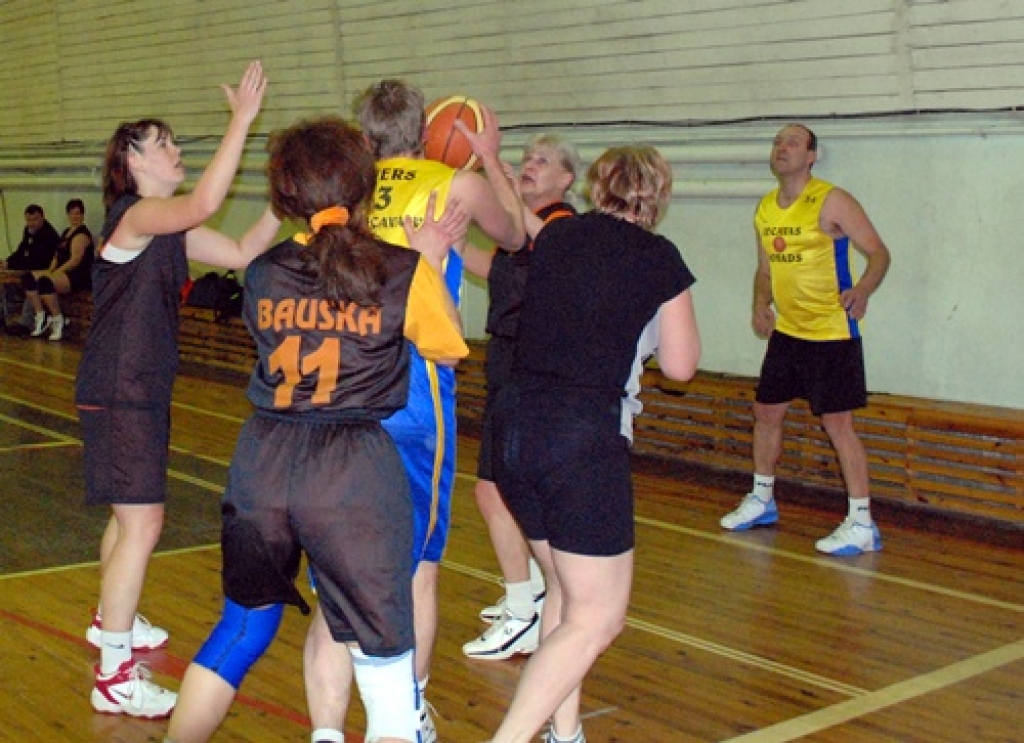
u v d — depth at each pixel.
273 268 2.89
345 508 2.77
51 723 4.00
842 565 5.87
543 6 8.12
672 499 7.14
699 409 7.64
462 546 6.14
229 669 2.99
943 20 6.31
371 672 2.83
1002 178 6.55
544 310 3.25
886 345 7.17
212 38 11.21
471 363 9.19
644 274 3.20
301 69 10.41
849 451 6.06
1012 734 3.98
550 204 4.54
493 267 4.30
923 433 6.58
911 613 5.18
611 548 3.11
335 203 2.85
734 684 4.39
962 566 5.85
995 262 6.64
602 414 3.14
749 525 6.50
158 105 12.36
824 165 7.29
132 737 3.91
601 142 8.34
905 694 4.31
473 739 3.91
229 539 2.87
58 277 13.36
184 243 3.98
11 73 14.55
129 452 3.98
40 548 6.05
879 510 6.71
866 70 6.77
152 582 5.50
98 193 13.89
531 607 4.61
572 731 3.41
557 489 3.13
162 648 4.71
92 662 4.54
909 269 7.01
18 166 14.94
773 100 7.29
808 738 3.94
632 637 4.88
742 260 7.80
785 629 4.98
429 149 3.99
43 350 13.01
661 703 4.22
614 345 3.18
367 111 3.53
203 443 8.66
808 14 6.82
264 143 11.20
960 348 6.84
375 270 2.81
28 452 8.30
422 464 3.13
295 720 4.03
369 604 2.78
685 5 7.33
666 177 3.34
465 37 8.79
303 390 2.83
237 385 11.10
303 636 4.81
